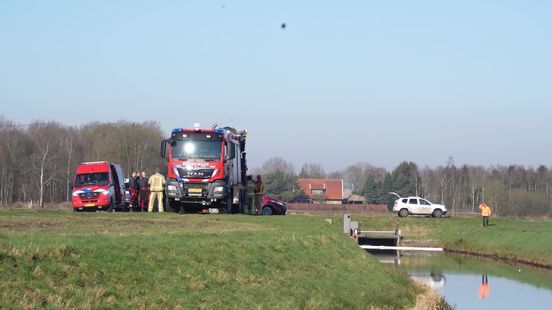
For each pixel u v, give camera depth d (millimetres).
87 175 40469
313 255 23906
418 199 76688
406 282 29625
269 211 50250
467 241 62188
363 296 22547
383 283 26359
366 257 29344
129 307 13125
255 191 44906
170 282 15117
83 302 12375
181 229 23672
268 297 17250
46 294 12102
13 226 21609
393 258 54969
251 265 19016
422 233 69062
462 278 42312
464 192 139000
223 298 15617
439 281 40781
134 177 43000
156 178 38688
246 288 17078
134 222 26656
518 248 54031
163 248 16797
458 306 32469
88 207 39500
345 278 23688
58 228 21281
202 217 31922
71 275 13227
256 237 22469
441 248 63344
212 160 36375
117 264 14562
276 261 20625
